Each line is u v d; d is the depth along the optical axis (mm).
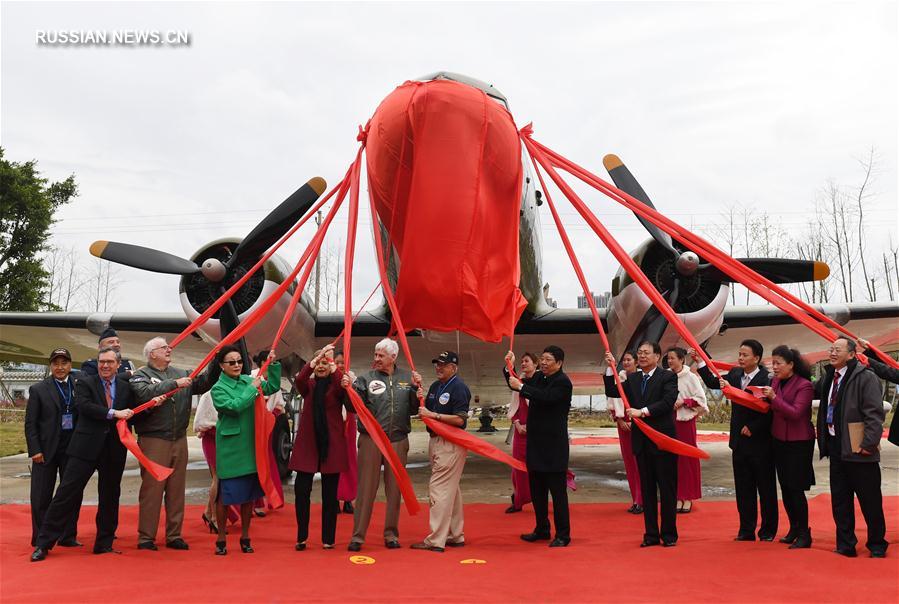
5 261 29188
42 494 5156
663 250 8672
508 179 6543
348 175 6602
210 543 5371
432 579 4051
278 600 3588
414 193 6238
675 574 4137
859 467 4645
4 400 35688
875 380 4641
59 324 11016
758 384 5367
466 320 6340
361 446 5168
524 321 9766
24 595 3680
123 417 4809
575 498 8148
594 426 29297
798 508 4996
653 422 5168
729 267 6340
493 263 6500
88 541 5461
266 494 4988
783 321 10367
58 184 30156
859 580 3994
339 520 6551
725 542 5230
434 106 6223
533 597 3660
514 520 6629
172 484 5168
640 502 6922
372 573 4215
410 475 10594
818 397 5344
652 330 8273
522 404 7055
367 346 11234
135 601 3584
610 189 6672
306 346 10336
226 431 4922
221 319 7793
